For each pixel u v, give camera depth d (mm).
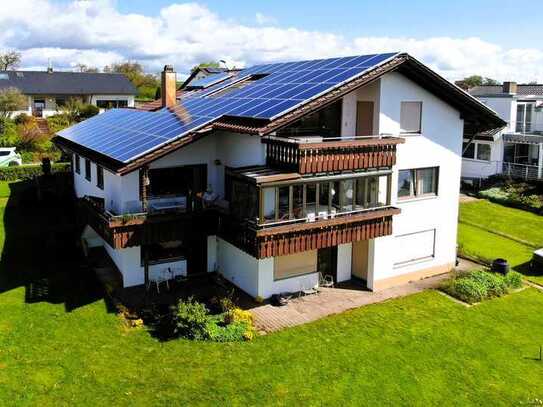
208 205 23609
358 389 17188
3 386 16422
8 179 44344
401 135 24516
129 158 21188
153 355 18391
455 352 19625
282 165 21344
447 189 26594
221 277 25000
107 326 20109
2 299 21984
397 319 21797
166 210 23125
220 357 18422
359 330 20719
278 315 21734
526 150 48531
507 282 25672
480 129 27734
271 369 17906
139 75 117188
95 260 26344
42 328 19781
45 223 31641
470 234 34688
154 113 28875
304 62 29031
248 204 21375
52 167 45781
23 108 66438
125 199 23297
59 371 17297
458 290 24297
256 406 16109
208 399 16297
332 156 21266
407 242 25703
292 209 21453
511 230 35719
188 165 24453
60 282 23812
